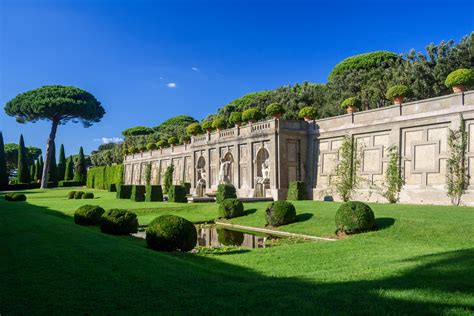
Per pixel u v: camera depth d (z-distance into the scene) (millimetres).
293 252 11766
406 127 22141
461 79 19438
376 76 43938
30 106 66562
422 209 17328
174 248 11914
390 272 7836
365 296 6121
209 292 6625
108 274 7664
